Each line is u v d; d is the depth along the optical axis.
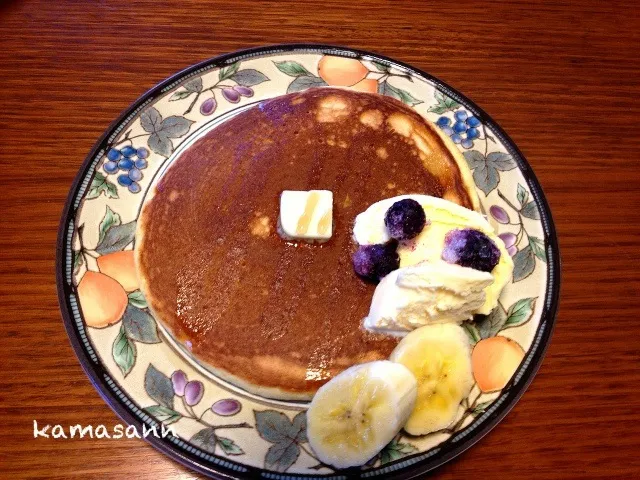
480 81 0.33
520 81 0.33
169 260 0.24
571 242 0.29
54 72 0.29
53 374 0.22
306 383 0.23
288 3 0.34
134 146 0.27
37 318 0.23
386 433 0.21
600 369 0.26
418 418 0.22
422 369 0.22
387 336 0.23
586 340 0.26
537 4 0.37
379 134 0.27
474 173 0.29
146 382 0.22
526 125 0.32
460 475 0.23
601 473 0.23
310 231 0.24
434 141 0.28
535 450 0.24
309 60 0.31
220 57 0.30
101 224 0.25
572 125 0.32
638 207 0.30
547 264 0.27
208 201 0.25
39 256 0.25
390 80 0.31
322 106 0.28
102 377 0.22
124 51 0.30
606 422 0.24
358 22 0.34
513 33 0.35
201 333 0.23
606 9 0.37
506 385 0.24
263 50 0.30
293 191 0.25
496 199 0.28
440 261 0.23
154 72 0.30
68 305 0.23
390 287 0.22
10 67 0.29
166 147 0.27
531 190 0.29
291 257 0.24
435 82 0.31
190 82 0.29
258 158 0.26
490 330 0.25
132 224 0.25
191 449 0.21
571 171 0.31
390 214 0.23
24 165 0.27
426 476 0.22
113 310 0.23
